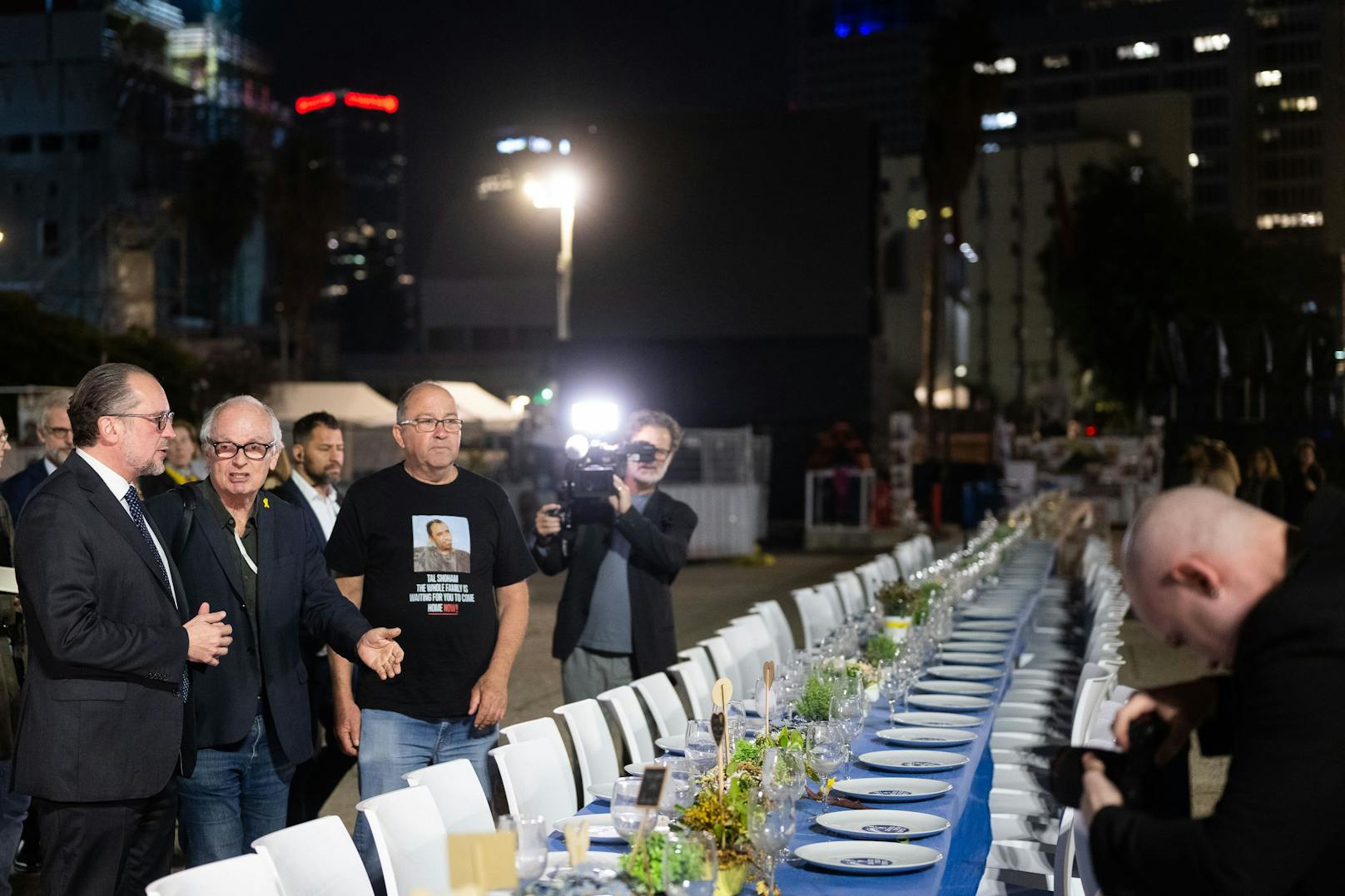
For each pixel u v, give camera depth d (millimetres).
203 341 48062
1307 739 2281
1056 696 8898
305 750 4957
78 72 56438
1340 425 29844
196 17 66375
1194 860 2344
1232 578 2416
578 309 40156
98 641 4043
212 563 4789
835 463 32469
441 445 5305
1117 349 52188
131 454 4273
